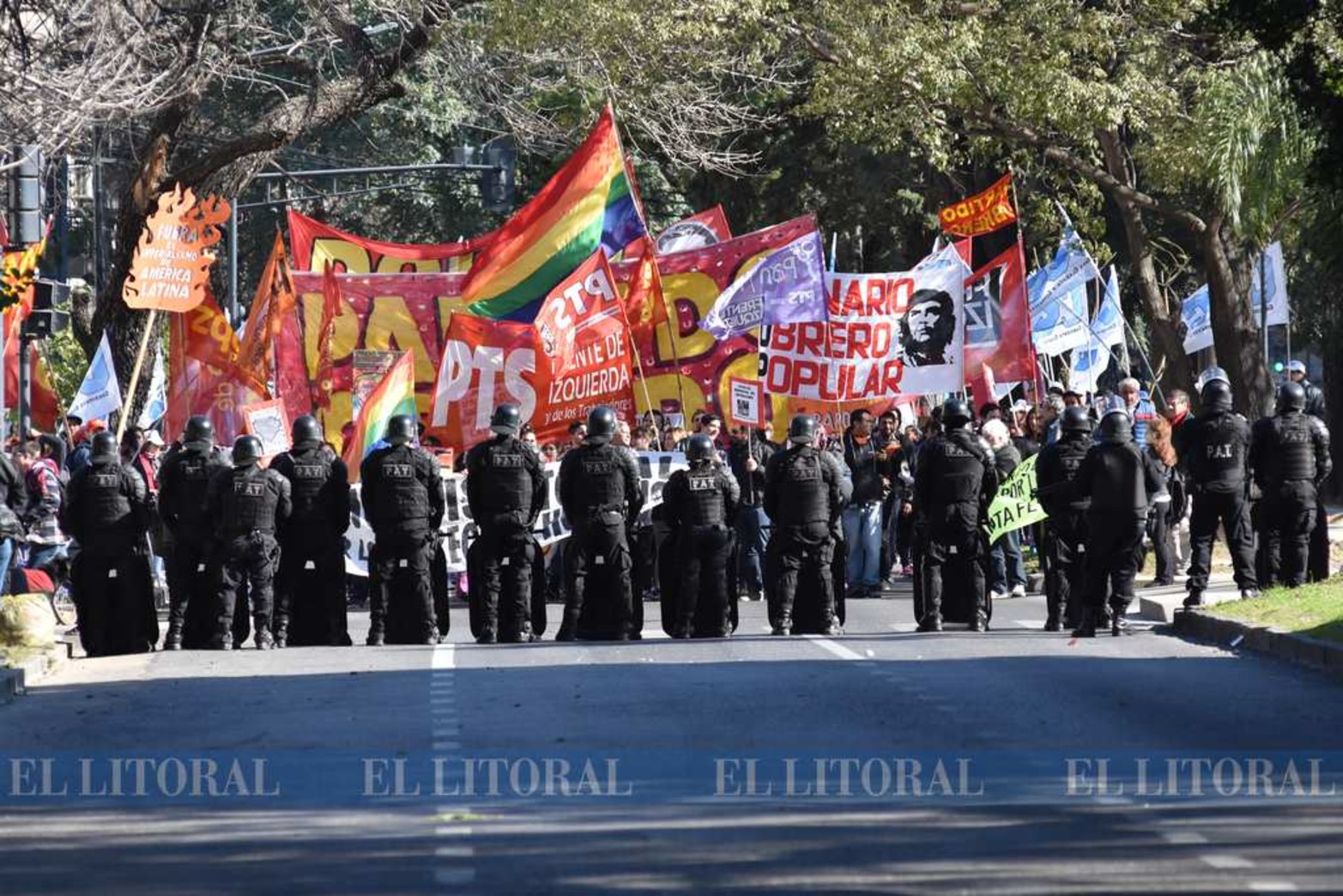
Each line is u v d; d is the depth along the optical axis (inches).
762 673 1656.0
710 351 2755.9
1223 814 1011.3
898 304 2640.3
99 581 2000.5
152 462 2474.2
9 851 960.9
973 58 3595.0
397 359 2447.1
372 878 877.8
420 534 2042.3
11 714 1512.1
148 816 1056.2
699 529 2046.0
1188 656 1761.8
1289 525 2102.6
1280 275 3336.6
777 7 3715.6
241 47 3356.3
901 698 1473.9
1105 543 1918.1
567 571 2046.0
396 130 5452.8
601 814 1029.8
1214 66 3607.3
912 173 4874.5
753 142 4918.8
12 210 2308.1
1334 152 2038.6
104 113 2664.9
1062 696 1477.6
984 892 831.1
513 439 2054.6
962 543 2047.2
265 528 1993.1
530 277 2566.4
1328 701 1448.1
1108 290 3221.0
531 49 3563.0
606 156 2581.2
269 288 2583.7
